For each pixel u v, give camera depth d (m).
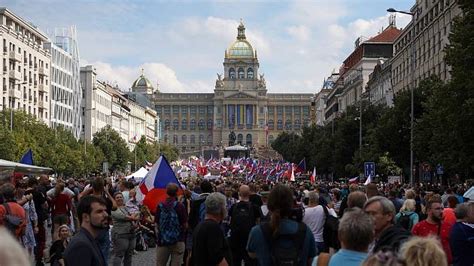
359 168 92.25
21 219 18.75
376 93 142.50
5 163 46.44
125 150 174.25
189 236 21.98
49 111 162.50
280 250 11.95
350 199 15.58
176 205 20.97
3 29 131.12
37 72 152.50
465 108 47.16
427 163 69.06
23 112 114.69
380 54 161.38
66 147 122.69
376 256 6.85
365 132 109.00
